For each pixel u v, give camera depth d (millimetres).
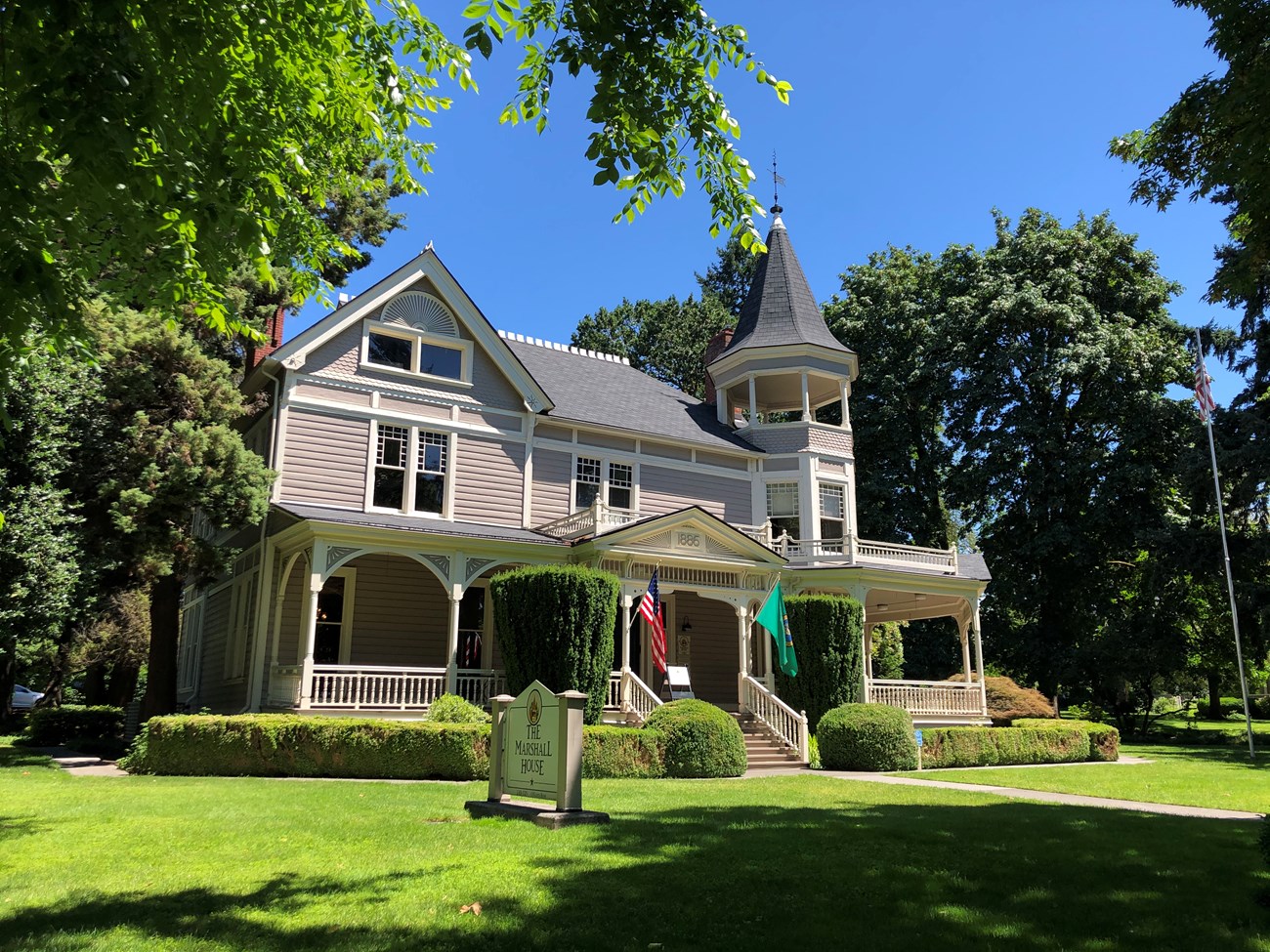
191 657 28094
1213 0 9633
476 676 20703
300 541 19688
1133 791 15039
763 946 5117
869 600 29250
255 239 6070
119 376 18312
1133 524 33531
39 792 11227
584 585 18125
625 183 6781
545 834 8445
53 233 5914
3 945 4914
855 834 9031
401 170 9516
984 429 37094
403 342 22891
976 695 26609
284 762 14086
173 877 6617
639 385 30078
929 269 40969
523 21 6469
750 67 6445
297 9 6559
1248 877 7266
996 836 9141
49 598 15492
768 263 31703
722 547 23391
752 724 21922
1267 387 29797
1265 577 30078
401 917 5531
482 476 23078
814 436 28766
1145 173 11289
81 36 4676
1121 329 34188
